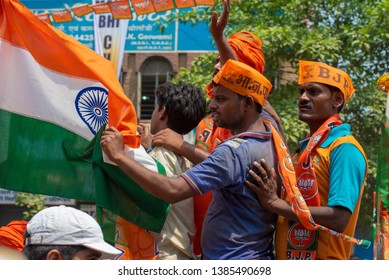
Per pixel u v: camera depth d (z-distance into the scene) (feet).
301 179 12.66
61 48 14.23
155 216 13.39
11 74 14.16
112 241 13.16
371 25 37.01
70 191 14.21
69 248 10.31
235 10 38.40
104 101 14.19
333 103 13.44
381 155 13.74
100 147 13.35
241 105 12.59
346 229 12.87
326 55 36.40
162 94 15.01
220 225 12.36
